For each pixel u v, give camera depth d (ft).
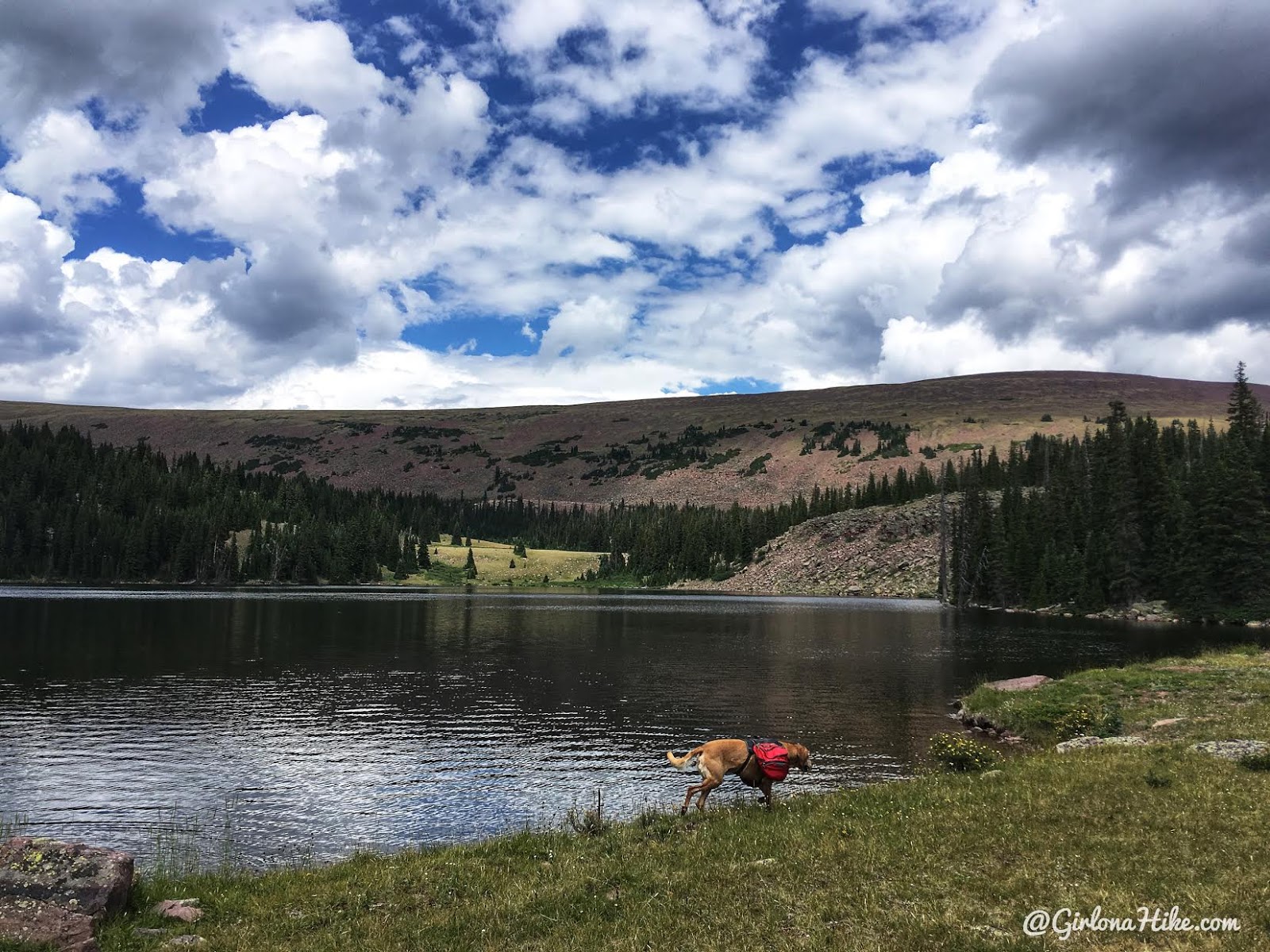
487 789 95.30
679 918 37.32
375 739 122.72
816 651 237.25
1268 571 333.21
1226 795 50.08
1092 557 406.21
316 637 268.62
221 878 52.39
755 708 146.20
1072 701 119.55
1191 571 352.28
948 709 143.54
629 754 112.68
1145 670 136.98
